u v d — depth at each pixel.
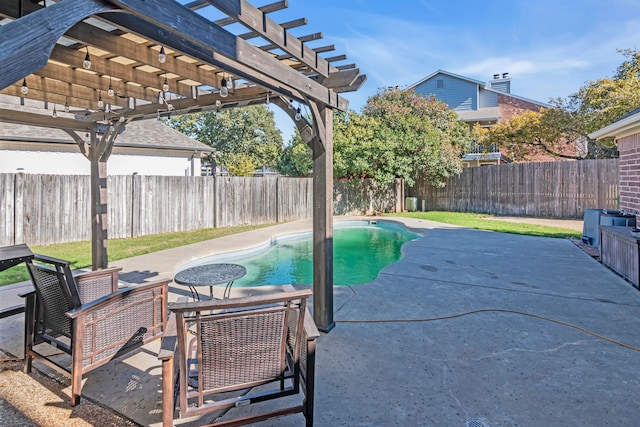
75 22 1.43
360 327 3.64
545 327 3.60
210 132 26.36
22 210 8.33
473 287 4.98
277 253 9.17
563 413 2.26
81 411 2.33
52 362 2.61
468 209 16.09
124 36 2.90
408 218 13.84
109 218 9.55
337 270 7.68
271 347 2.08
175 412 2.25
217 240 9.28
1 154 9.79
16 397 2.48
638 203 6.59
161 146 13.02
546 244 8.12
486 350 3.12
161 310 3.02
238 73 2.69
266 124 27.61
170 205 10.95
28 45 1.27
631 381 2.62
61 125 5.10
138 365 2.92
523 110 23.14
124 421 2.23
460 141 17.66
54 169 10.65
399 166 15.10
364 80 3.63
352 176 16.00
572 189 13.15
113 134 5.23
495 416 2.24
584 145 18.27
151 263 6.53
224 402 1.99
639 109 6.92
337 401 2.40
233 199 12.60
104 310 2.55
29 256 2.82
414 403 2.38
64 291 2.48
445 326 3.65
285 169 20.77
